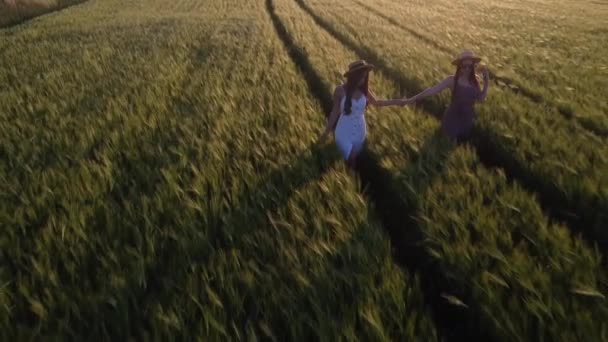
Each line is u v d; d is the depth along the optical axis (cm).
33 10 2714
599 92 948
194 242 390
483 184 511
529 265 359
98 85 1007
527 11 2991
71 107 838
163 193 484
